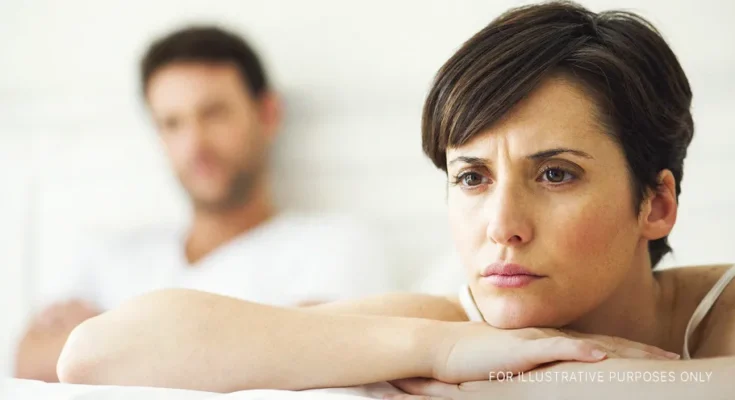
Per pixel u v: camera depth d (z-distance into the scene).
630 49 0.96
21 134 2.51
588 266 0.92
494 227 0.90
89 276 2.34
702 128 2.04
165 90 2.30
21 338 2.10
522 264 0.90
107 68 2.52
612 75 0.93
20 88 2.54
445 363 0.92
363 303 1.10
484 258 0.93
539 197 0.91
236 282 2.16
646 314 1.05
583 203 0.90
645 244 1.03
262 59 2.42
